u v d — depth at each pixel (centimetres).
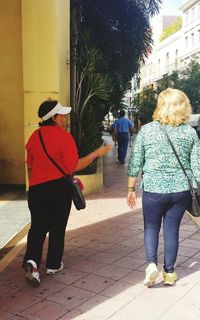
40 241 418
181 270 443
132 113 4597
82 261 480
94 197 858
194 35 5666
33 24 804
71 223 654
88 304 371
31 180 420
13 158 968
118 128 1489
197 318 343
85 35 1069
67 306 368
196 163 379
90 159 420
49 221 430
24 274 443
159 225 398
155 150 378
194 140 379
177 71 4228
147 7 1449
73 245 541
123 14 1409
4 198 853
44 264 473
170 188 376
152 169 380
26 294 393
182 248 513
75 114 997
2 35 941
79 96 1020
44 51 809
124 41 1477
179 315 348
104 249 521
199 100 3962
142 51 1584
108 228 620
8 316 352
